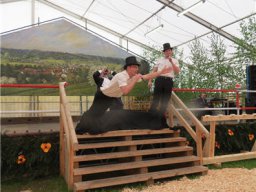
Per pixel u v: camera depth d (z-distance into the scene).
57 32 14.51
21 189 4.66
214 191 4.18
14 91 13.52
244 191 4.18
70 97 14.45
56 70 14.45
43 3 16.06
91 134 4.80
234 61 13.00
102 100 4.70
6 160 5.04
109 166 4.53
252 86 9.21
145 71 12.09
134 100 9.14
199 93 10.76
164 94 5.68
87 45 14.89
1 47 13.59
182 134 6.37
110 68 15.06
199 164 5.27
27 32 14.06
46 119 7.38
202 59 12.81
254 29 12.62
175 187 4.36
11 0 14.84
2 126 6.39
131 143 4.94
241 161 6.32
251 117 6.42
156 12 14.18
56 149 5.33
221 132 7.03
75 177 4.27
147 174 4.64
